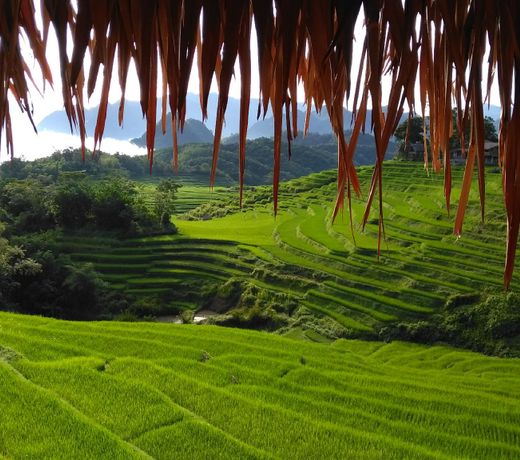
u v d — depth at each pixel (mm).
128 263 47781
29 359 16766
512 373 26406
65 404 13062
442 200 51156
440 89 995
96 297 40031
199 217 72875
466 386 20453
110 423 12734
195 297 43031
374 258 42781
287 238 50781
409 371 22719
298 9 876
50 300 39219
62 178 64250
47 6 928
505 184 915
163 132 959
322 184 75500
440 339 33125
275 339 23703
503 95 901
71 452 11055
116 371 16234
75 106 1000
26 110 1009
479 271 38281
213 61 881
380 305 36719
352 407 15453
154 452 11680
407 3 866
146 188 86938
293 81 915
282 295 40188
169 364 17484
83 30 882
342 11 841
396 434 13891
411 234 45875
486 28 913
